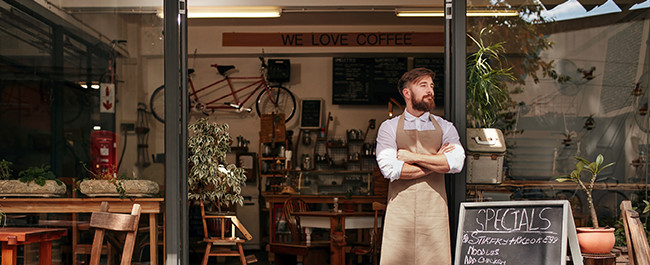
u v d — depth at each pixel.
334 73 9.52
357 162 9.47
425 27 9.53
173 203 4.05
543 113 4.12
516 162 4.09
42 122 4.34
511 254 3.33
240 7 7.39
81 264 4.18
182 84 4.17
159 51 4.18
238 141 9.32
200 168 5.59
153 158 4.13
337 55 9.59
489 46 4.11
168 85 4.14
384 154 3.63
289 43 9.59
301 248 6.22
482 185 3.98
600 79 4.18
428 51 9.51
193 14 7.64
